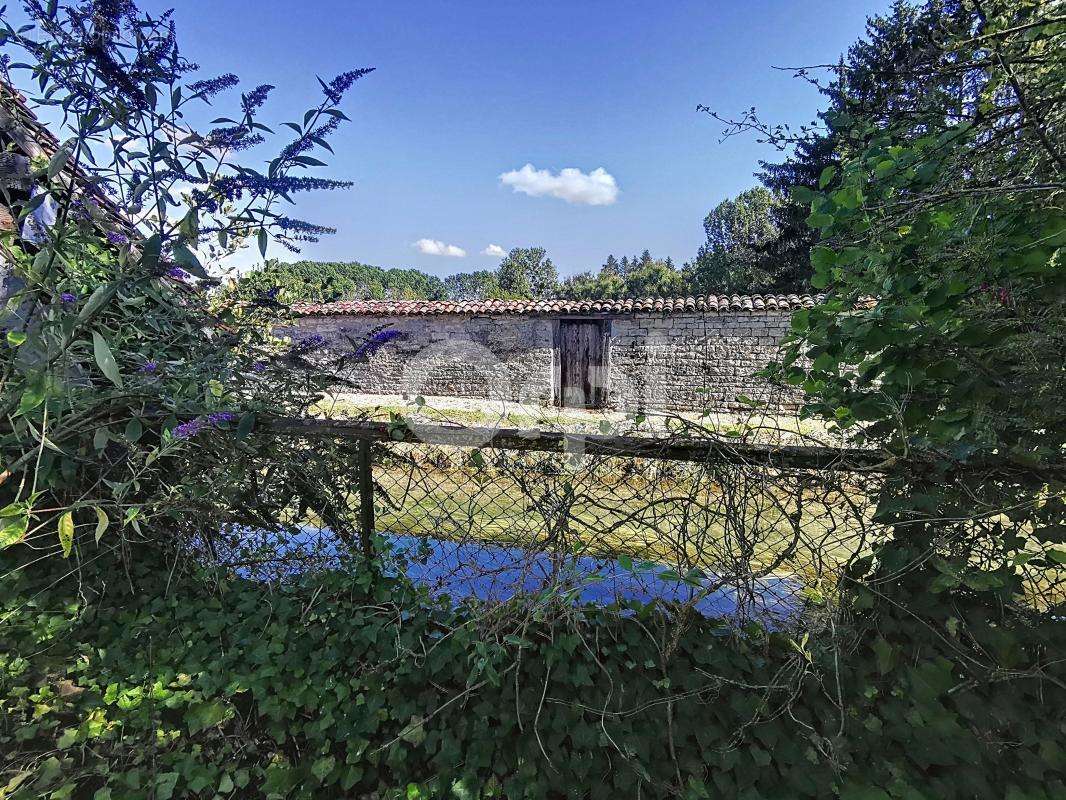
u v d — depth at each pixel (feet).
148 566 6.34
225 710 5.08
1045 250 3.69
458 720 4.88
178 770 4.61
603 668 4.70
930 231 4.27
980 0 3.92
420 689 5.15
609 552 4.79
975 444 3.86
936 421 4.02
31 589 6.12
